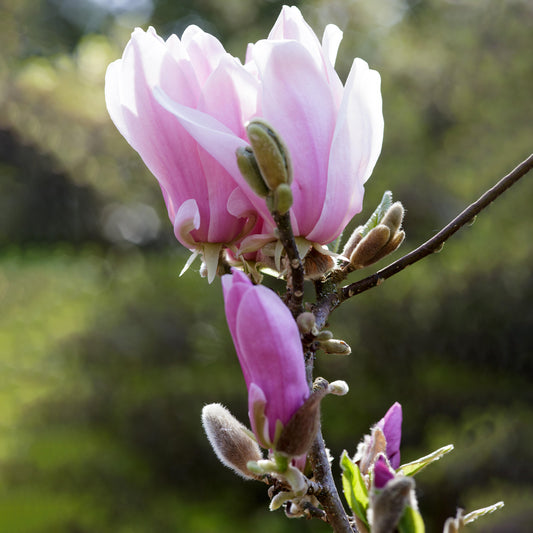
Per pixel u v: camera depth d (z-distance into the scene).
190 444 8.88
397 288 7.48
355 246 1.00
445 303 7.46
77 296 11.41
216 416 0.95
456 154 8.15
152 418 8.96
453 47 8.61
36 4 14.28
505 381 7.40
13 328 10.90
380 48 9.16
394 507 0.71
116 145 10.27
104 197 12.20
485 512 0.85
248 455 0.94
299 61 0.91
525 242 7.23
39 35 14.52
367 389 7.86
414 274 7.52
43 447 9.08
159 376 9.21
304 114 0.91
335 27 0.99
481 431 6.71
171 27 16.64
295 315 0.87
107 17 18.70
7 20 10.95
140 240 12.59
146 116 0.95
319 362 8.04
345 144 0.93
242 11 13.20
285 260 0.93
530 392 7.24
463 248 7.58
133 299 9.83
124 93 0.96
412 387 7.70
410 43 8.92
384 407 7.68
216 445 0.95
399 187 7.97
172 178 0.97
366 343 7.76
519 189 7.42
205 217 0.97
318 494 0.89
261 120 0.79
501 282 7.30
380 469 0.75
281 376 0.81
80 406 9.43
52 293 11.59
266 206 0.89
